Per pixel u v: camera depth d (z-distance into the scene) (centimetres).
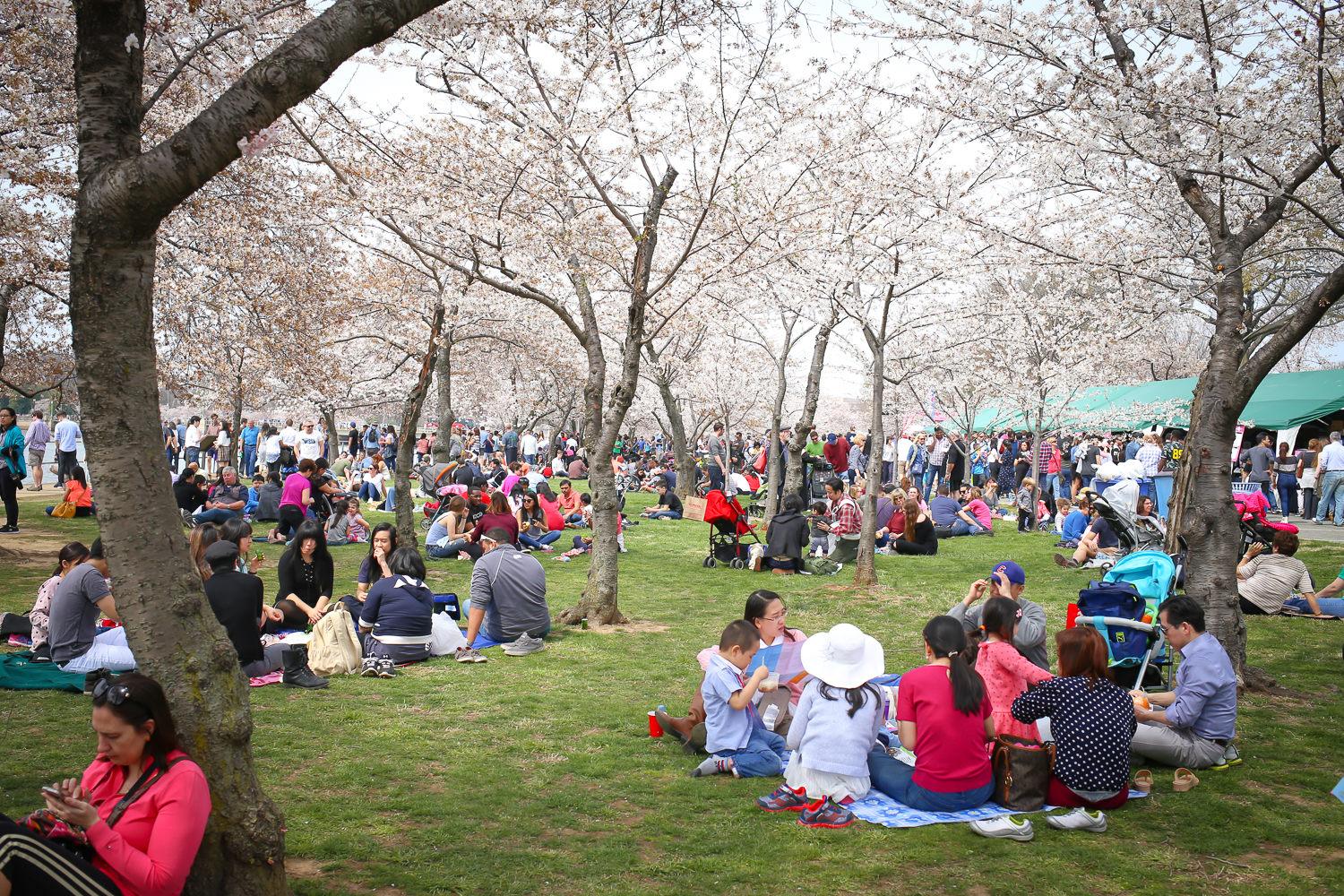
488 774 550
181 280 1419
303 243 1484
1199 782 553
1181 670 582
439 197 1052
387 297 2028
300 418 3061
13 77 917
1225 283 800
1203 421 769
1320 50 706
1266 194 809
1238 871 437
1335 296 680
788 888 415
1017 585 681
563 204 1146
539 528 1659
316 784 529
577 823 483
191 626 339
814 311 1464
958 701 511
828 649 540
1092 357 1912
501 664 825
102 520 332
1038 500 1948
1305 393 2203
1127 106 826
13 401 3291
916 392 2798
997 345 2019
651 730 628
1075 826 484
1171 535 834
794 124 1122
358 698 709
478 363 3588
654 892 406
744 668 585
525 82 1006
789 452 1655
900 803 520
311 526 901
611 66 1002
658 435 5475
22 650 786
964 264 1173
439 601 984
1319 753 604
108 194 319
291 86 335
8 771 514
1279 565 1030
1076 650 522
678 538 1778
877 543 1594
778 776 565
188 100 995
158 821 312
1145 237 1162
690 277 1301
